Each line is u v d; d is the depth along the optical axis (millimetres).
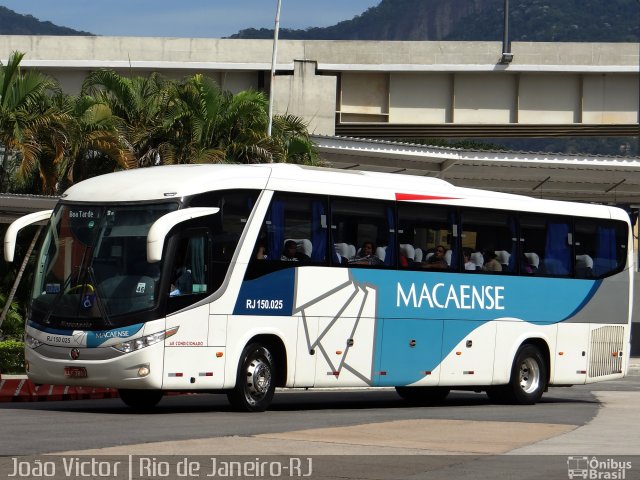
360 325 26578
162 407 26688
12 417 22344
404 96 71188
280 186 25141
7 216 38719
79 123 41938
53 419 21875
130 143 44625
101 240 23547
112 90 46062
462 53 70000
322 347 25781
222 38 68062
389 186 27578
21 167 39844
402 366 27516
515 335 30172
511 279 30109
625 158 64938
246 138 45969
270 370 24906
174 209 23328
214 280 23781
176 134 45219
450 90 71375
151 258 22453
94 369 22922
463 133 77375
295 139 49250
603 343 32500
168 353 23031
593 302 32156
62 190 44719
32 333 23703
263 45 68312
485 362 29469
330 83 67875
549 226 31188
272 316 24797
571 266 31672
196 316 23438
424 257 28109
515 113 71562
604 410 28219
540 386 30844
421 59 69938
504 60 69438
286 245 25156
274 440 18062
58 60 66500
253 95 46250
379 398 33469
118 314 22953
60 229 24094
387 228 27328
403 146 60844
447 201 28766
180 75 68125
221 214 24000
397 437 19234
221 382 23844
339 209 26312
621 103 71812
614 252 32844
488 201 29766
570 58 70375
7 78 41062
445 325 28500
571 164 64375
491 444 18641
